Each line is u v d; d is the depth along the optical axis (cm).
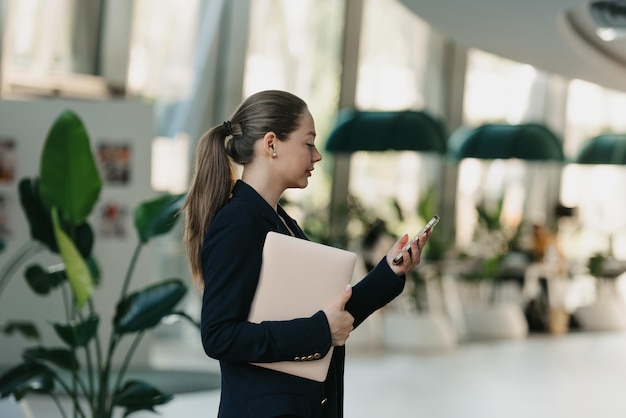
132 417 780
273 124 291
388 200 1409
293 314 280
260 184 293
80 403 830
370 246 1338
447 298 1498
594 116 1798
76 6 1167
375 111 1375
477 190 1684
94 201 616
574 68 965
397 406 893
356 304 289
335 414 295
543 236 1522
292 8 1383
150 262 1009
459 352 1255
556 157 1494
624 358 1261
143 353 1023
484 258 1470
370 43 1495
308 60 1412
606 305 1555
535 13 786
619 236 1761
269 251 279
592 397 980
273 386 281
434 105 1603
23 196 625
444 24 852
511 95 1694
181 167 1312
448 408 894
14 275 982
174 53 1288
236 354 275
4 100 970
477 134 1516
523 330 1427
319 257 282
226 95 1330
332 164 1458
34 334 694
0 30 1084
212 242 283
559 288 1530
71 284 570
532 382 1057
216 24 1309
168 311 589
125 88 1209
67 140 600
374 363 1142
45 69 1155
